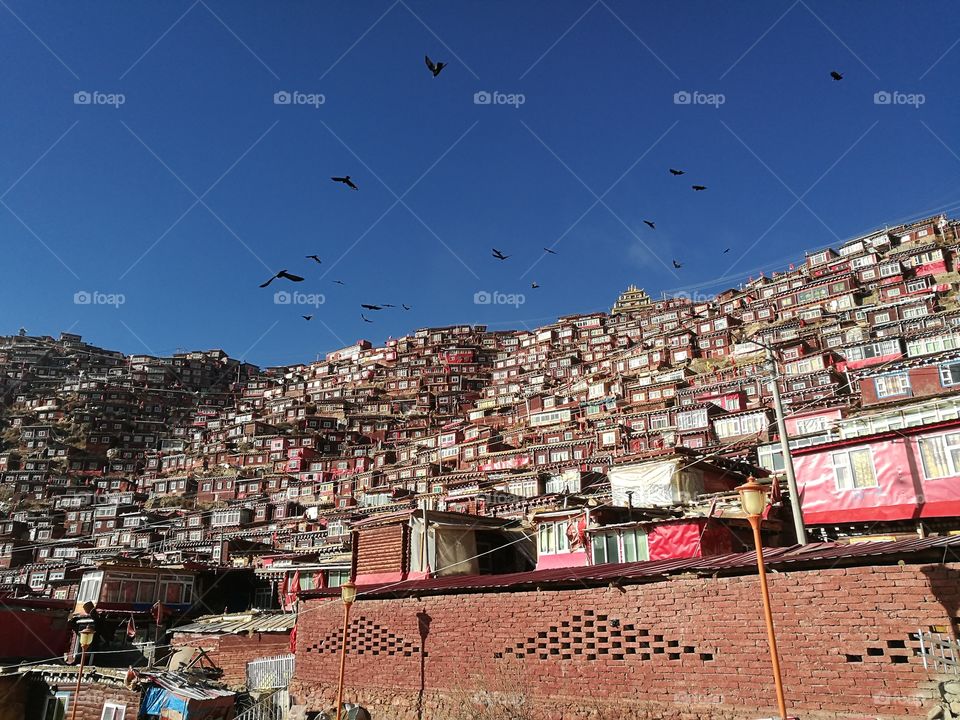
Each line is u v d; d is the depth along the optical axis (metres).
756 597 12.36
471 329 172.00
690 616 13.08
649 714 13.05
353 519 63.47
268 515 89.75
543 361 130.88
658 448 64.19
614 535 24.14
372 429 126.69
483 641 16.38
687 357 95.94
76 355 196.50
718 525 22.50
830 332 79.06
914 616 10.66
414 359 160.00
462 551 26.44
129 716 21.03
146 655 30.75
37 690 22.80
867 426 27.33
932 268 91.56
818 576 11.76
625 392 88.81
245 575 38.91
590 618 14.55
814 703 11.23
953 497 19.14
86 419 151.88
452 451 91.00
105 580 34.69
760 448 35.16
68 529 104.31
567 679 14.55
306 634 21.16
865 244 113.69
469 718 15.49
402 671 17.88
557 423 89.62
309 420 131.12
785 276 115.88
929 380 34.44
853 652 11.08
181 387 182.38
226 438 133.25
